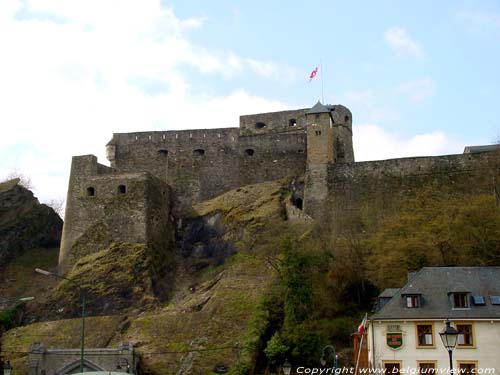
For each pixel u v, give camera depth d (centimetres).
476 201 6475
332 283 5694
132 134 9188
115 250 7519
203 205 8406
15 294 7438
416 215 6631
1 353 6075
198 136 8981
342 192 7719
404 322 4375
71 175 8244
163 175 8919
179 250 8081
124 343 5606
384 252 5838
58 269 7850
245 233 7538
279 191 8025
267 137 8731
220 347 5628
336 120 8694
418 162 7606
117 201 7925
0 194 8819
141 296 6944
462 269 4697
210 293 6612
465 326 4300
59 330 6538
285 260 5509
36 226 8750
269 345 5000
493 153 7375
